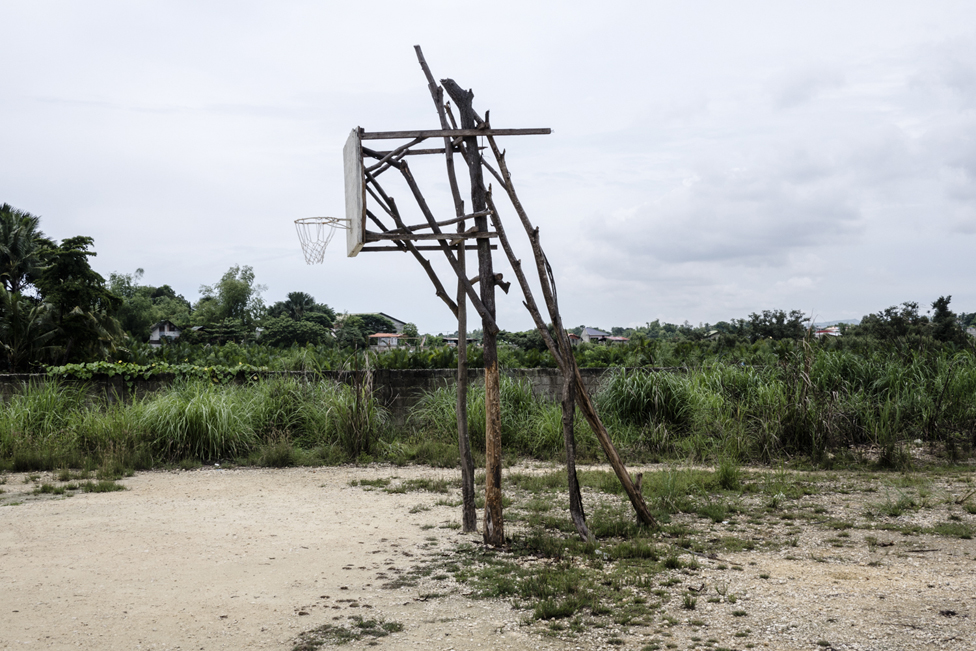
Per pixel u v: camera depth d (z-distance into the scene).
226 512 6.99
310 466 10.05
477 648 3.58
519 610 4.16
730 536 5.94
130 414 10.56
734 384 12.21
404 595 4.45
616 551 5.39
